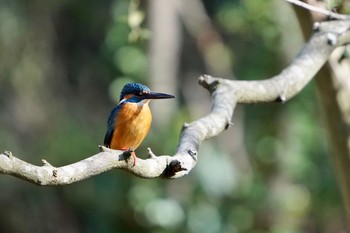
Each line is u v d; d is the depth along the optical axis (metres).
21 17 16.38
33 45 16.62
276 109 16.25
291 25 15.45
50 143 16.03
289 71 6.91
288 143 16.03
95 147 16.22
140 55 14.55
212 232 14.68
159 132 14.32
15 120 16.20
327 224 16.91
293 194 15.95
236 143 16.70
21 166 4.25
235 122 16.84
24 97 16.44
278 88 6.72
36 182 4.31
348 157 7.89
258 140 16.59
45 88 16.81
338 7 7.77
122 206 15.50
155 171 4.91
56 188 16.48
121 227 15.67
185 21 16.36
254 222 15.69
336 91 7.70
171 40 15.08
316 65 7.04
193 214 14.62
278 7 15.35
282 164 15.96
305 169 15.89
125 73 14.89
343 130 7.81
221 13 16.48
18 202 16.50
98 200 15.76
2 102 16.25
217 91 6.52
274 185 15.93
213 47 16.41
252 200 15.57
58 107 16.86
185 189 14.73
